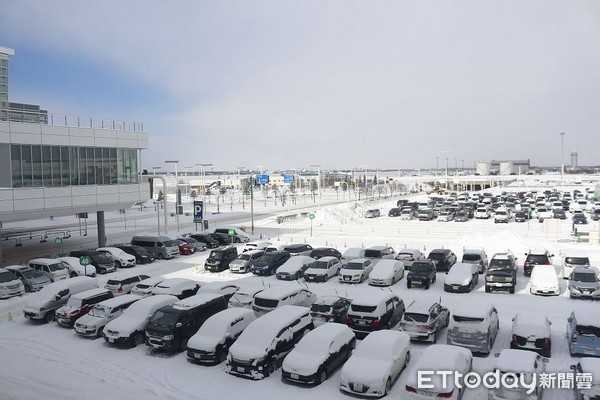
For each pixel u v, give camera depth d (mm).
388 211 87312
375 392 15039
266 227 66750
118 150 46188
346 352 17984
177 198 63125
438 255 34625
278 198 134250
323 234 58344
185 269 38188
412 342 19938
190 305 21016
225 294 25266
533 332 17688
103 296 24750
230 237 50750
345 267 32344
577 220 58688
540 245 42625
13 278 30438
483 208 72688
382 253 35969
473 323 18234
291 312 19297
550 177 163125
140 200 48438
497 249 42156
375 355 16031
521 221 66625
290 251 39500
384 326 20734
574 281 26922
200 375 17484
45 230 66438
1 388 16719
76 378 17531
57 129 40594
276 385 16438
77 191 42156
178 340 19812
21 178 38312
